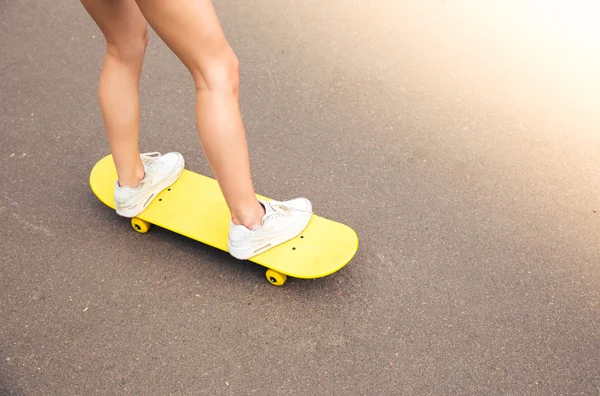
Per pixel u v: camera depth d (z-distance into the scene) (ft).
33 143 10.97
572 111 11.51
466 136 11.03
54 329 8.17
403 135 11.07
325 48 13.11
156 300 8.48
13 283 8.73
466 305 8.33
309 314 8.27
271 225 8.16
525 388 7.45
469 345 7.88
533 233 9.29
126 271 8.87
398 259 8.93
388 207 9.71
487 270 8.77
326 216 9.57
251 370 7.68
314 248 8.44
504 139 10.96
